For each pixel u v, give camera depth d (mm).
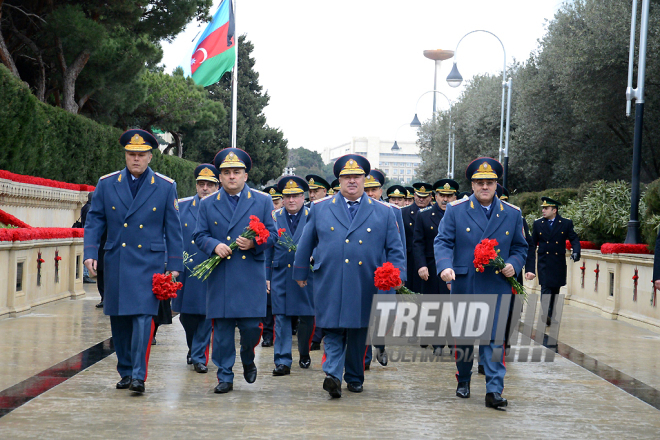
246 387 6898
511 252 6559
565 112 23734
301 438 5086
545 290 12273
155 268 6492
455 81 31953
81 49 22984
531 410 6129
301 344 8117
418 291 10000
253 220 6613
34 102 18453
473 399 6535
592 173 23703
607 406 6324
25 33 24578
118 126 36781
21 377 7043
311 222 6742
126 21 23953
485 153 34062
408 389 6941
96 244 6465
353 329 6598
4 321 10953
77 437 5027
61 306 13094
